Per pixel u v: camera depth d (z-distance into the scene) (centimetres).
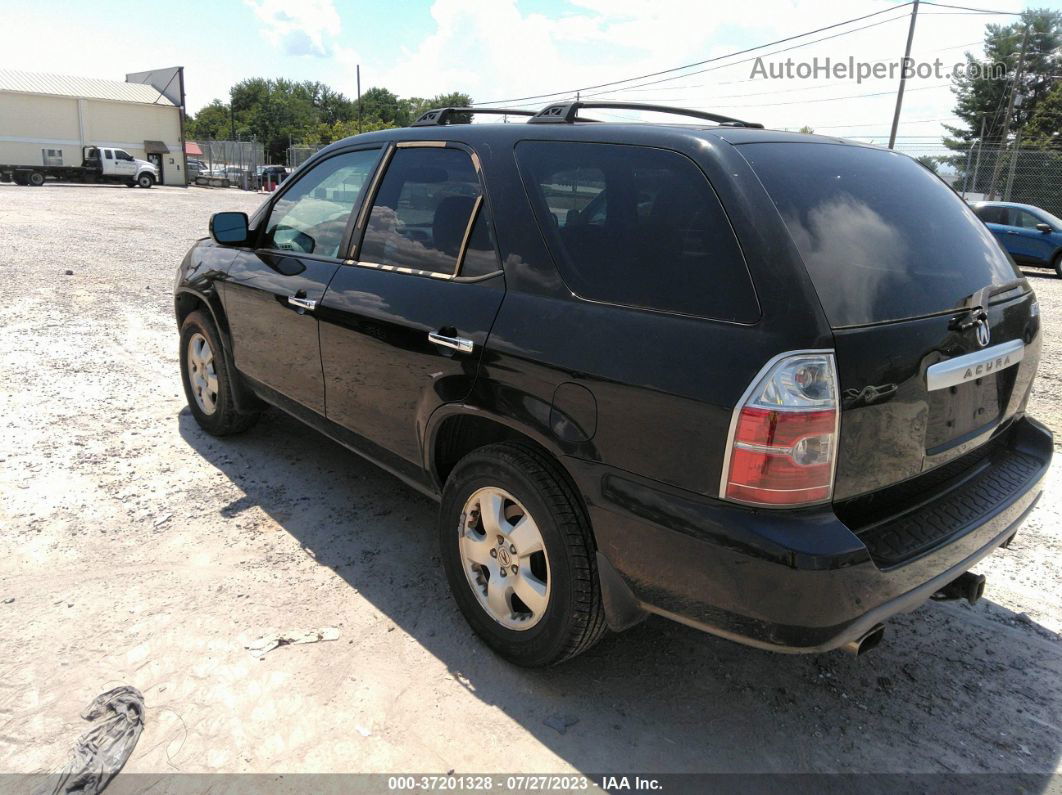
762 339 197
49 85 4647
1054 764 239
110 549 339
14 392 536
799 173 235
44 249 1250
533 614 258
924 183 279
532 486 245
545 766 230
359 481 421
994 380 252
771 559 193
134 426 487
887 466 214
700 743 243
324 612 300
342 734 238
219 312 425
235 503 388
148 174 4253
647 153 240
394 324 296
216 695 251
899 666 284
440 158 306
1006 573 351
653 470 214
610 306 231
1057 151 2005
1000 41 4900
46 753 225
